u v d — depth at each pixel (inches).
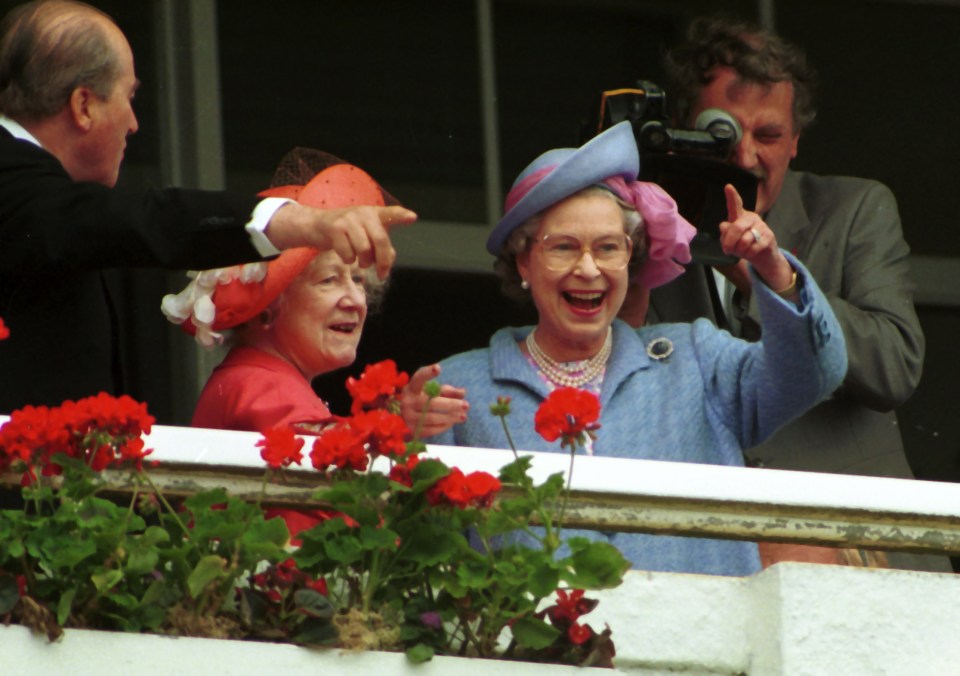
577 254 689.0
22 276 627.5
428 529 563.8
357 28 1101.1
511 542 649.6
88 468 558.6
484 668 560.1
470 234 1097.4
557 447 675.4
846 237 862.5
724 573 660.1
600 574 563.2
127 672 541.6
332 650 553.6
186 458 589.9
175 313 691.4
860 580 594.6
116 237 613.6
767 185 836.6
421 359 1077.8
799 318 655.1
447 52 1113.4
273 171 1069.1
